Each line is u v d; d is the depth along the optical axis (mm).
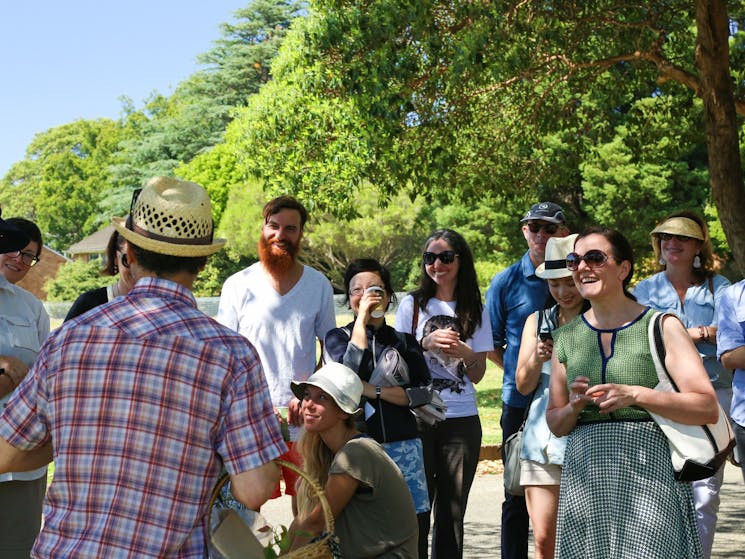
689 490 4227
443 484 6051
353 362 5465
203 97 77125
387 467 4578
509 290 6742
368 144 13852
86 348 2891
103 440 2834
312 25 14859
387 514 4543
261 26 77000
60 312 69062
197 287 63375
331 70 13828
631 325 4289
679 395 4121
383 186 15523
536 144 16250
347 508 4551
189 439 2844
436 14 12914
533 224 6590
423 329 6262
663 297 6871
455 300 6289
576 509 4301
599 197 31203
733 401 5984
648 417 4215
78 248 88688
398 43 12922
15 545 4660
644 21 13578
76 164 110438
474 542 7781
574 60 14461
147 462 2820
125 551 2785
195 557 2871
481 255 34656
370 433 5434
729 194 11859
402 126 13789
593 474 4242
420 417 5520
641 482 4160
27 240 4879
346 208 16047
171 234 3010
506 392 6707
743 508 8930
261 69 75500
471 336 6234
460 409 6082
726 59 11797
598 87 16047
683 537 4160
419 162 14266
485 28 12094
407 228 52281
